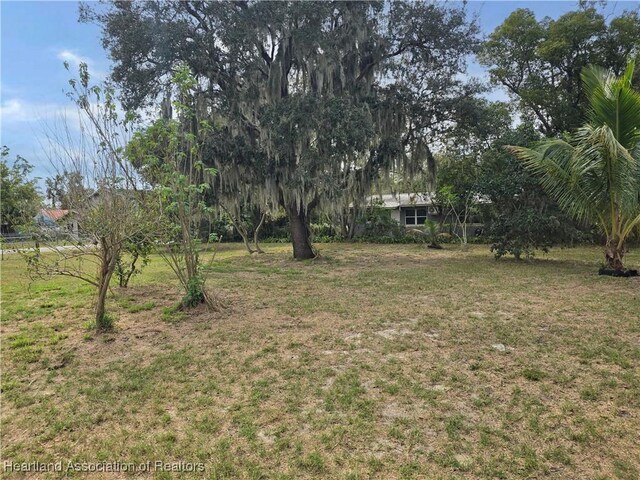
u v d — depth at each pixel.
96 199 4.85
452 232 20.50
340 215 14.74
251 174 11.91
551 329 4.77
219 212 13.52
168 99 10.30
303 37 10.62
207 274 9.03
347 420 2.82
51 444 2.63
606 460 2.34
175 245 6.07
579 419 2.78
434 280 8.49
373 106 12.12
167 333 4.90
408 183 15.50
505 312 5.61
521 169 11.34
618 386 3.26
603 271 8.93
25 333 4.90
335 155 10.68
